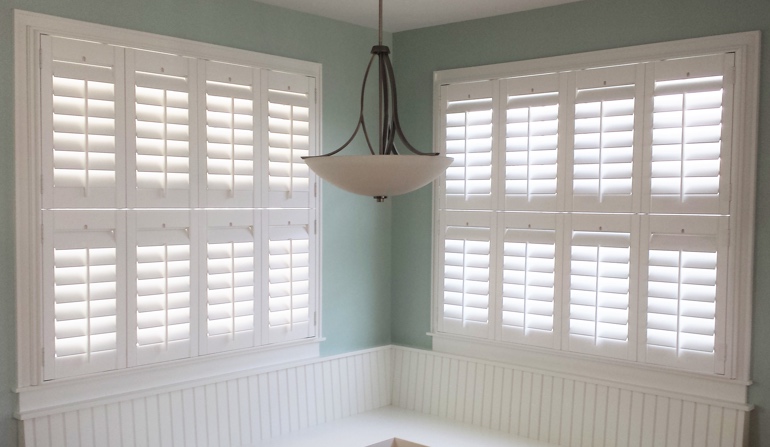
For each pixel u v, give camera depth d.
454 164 3.88
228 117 3.35
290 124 3.60
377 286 4.15
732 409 3.03
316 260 3.76
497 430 3.67
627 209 3.28
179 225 3.18
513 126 3.65
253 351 3.49
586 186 3.40
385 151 2.24
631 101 3.28
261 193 3.48
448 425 3.75
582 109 3.41
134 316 3.05
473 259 3.82
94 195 2.92
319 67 3.76
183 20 3.21
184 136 3.18
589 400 3.40
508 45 3.70
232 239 3.38
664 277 3.19
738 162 3.00
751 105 2.98
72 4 2.86
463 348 3.90
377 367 4.07
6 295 2.74
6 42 2.70
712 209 3.07
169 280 3.16
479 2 3.50
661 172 3.19
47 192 2.80
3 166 2.71
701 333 3.11
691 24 3.13
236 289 3.41
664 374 3.23
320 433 3.59
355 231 4.01
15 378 2.78
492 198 3.72
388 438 3.33
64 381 2.87
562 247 3.48
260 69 3.47
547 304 3.57
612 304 3.34
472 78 3.81
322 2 3.52
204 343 3.29
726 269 3.04
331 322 3.90
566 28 3.49
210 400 3.31
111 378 3.02
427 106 4.02
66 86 2.85
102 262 2.95
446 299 3.94
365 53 4.03
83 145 2.89
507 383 3.66
